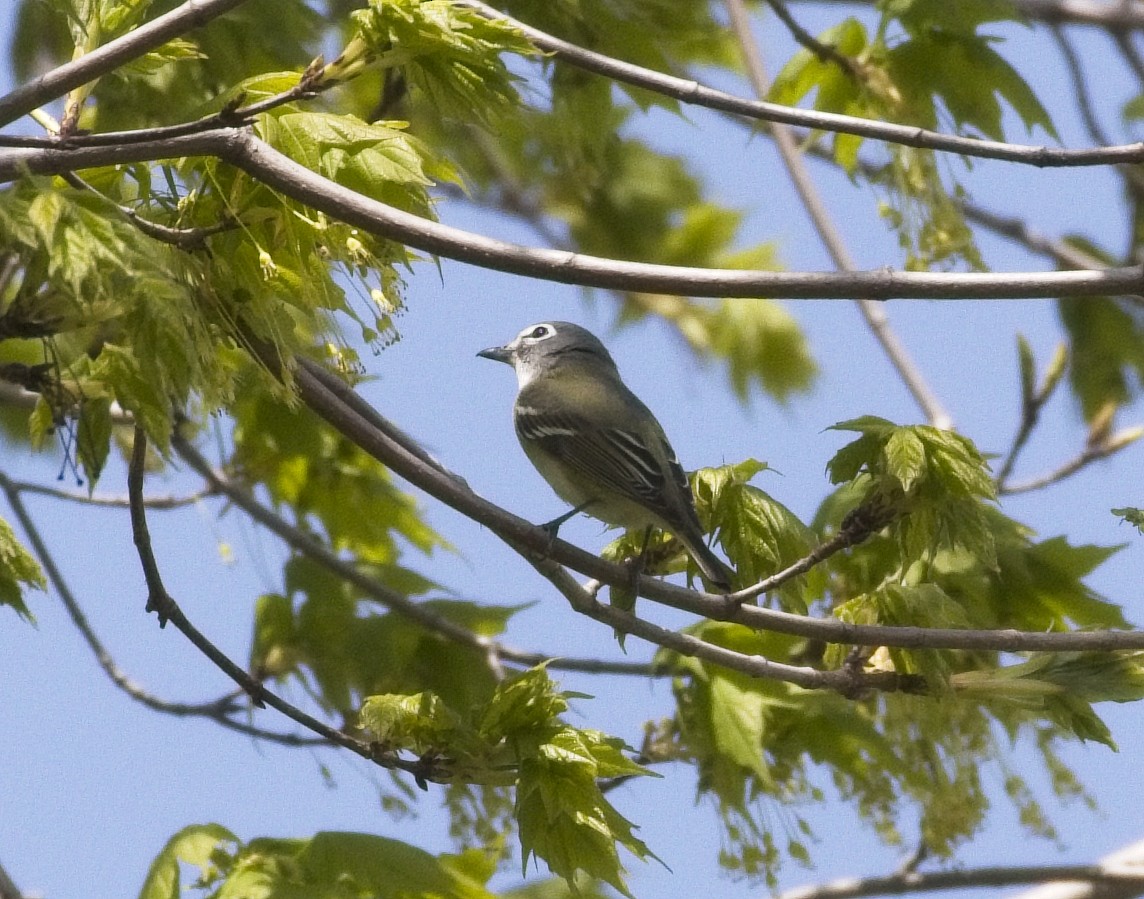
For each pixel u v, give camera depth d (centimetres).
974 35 1177
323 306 840
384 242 856
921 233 1139
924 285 825
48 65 1634
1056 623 1168
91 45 862
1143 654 965
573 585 935
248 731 1213
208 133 795
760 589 942
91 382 797
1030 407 1355
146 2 876
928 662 955
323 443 1455
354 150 851
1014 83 1174
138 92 1235
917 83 1188
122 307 764
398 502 1512
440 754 895
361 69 785
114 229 747
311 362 987
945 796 1126
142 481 900
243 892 956
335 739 907
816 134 1211
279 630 1276
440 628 1286
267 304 831
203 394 766
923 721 1128
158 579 912
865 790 1161
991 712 1133
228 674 911
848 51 1205
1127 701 948
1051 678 956
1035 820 1122
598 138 1289
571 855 876
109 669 1240
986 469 916
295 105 867
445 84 806
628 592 952
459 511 925
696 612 941
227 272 823
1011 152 895
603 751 895
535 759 882
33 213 723
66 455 808
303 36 1288
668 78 948
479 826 1114
